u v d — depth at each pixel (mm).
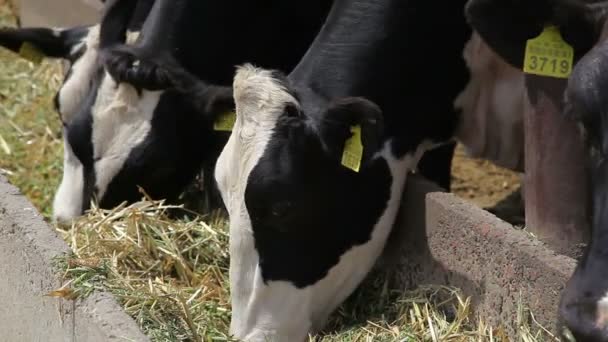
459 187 8625
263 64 7648
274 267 5758
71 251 6062
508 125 6828
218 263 6680
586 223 5746
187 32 7270
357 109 5445
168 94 7129
